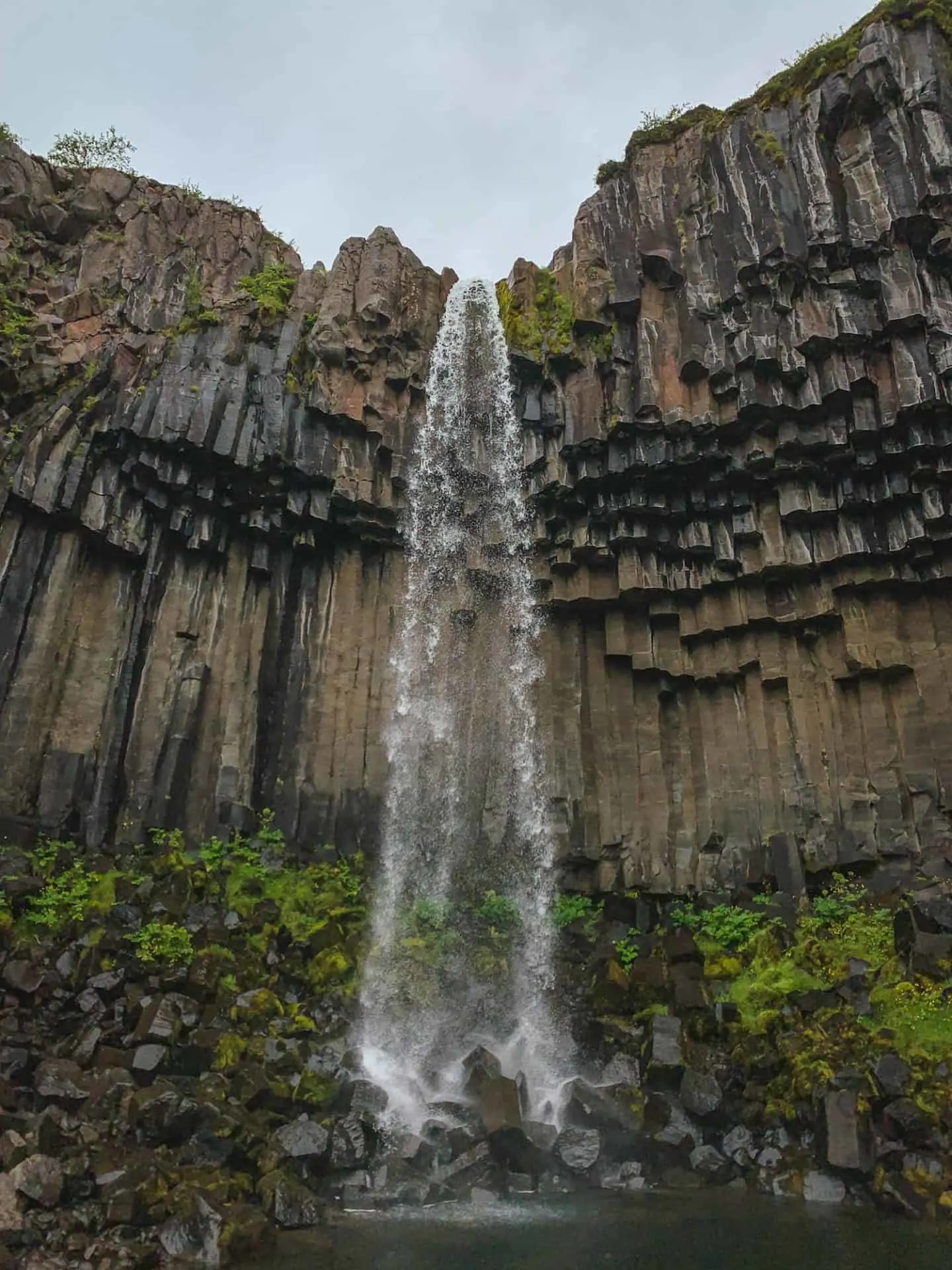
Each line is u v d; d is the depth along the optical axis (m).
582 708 18.50
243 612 18.48
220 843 16.34
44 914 13.12
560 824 17.64
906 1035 10.88
